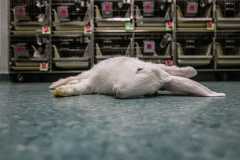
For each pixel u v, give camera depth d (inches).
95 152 24.0
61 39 187.3
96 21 172.9
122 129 33.4
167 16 173.2
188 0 183.3
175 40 179.8
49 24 178.1
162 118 41.0
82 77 95.0
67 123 37.3
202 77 194.1
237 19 174.1
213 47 181.8
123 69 69.6
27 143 27.1
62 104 58.6
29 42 190.9
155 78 67.7
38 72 181.5
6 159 22.2
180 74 77.5
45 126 35.2
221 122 37.7
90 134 30.8
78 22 173.8
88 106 55.1
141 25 174.9
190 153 23.6
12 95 83.0
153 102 61.8
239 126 35.0
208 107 53.2
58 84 103.5
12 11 184.5
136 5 182.4
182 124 36.4
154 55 178.5
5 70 198.7
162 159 22.0
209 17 176.7
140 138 29.0
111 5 170.2
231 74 197.6
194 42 189.2
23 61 177.0
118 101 63.9
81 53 188.9
